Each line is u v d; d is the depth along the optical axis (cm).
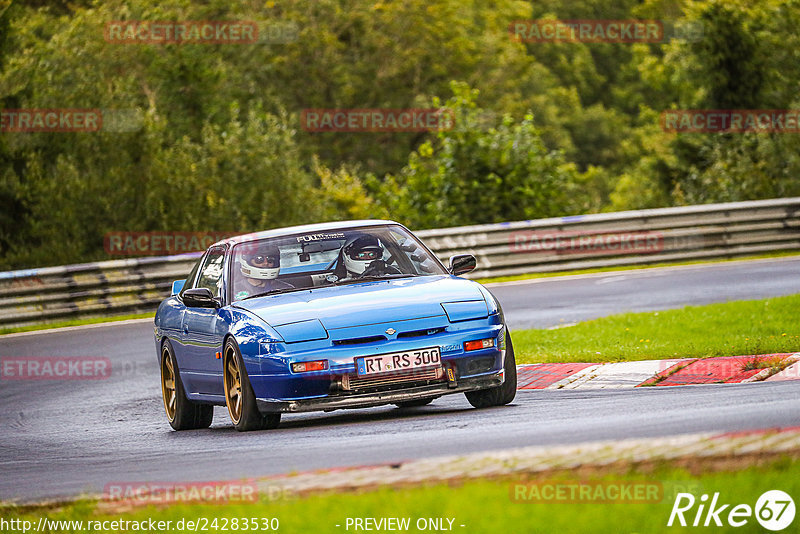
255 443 2564
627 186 16175
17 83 9512
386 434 2447
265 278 3038
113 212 9194
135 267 6925
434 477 1727
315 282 3017
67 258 8950
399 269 3078
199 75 12300
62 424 3616
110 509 1844
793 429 1842
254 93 17162
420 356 2692
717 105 12975
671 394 2828
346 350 2670
